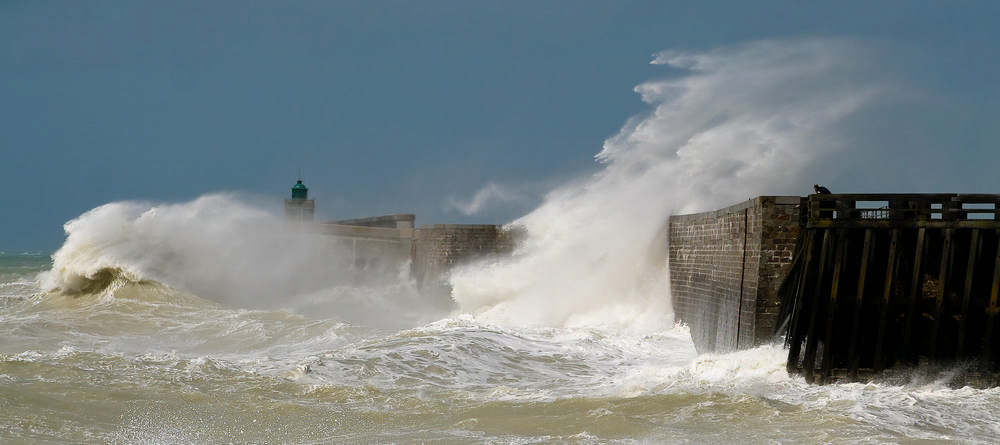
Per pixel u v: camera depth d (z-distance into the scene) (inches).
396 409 2469.2
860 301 2955.2
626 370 3265.3
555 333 3949.3
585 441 2113.7
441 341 3476.9
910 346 2942.9
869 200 2987.2
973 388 2891.2
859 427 2262.6
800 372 3014.3
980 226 2903.5
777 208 3280.0
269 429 2219.5
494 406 2507.4
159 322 4333.2
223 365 2928.2
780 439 2143.2
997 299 2898.6
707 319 3973.9
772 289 3275.1
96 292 5374.0
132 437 2076.8
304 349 3641.7
